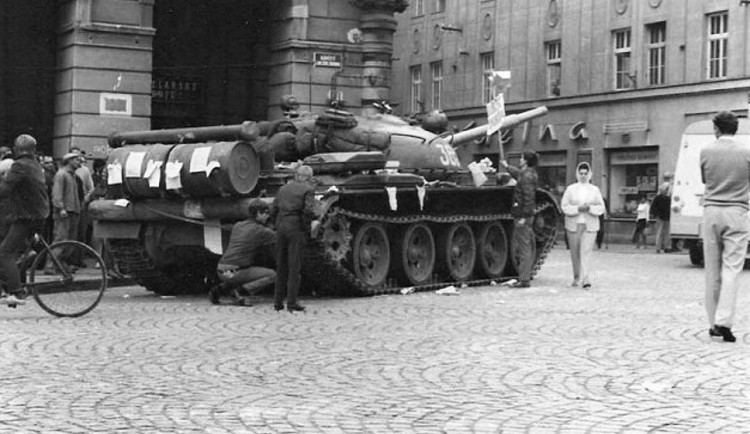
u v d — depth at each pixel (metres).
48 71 27.80
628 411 7.52
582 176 18.52
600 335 11.61
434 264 17.98
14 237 13.20
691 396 8.09
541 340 11.16
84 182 20.92
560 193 44.47
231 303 15.16
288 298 14.10
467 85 49.56
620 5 41.50
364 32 27.81
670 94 39.12
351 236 15.92
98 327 12.18
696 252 26.06
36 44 27.69
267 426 7.03
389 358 9.89
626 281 20.20
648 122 40.22
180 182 15.30
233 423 7.12
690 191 26.17
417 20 52.91
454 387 8.43
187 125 31.12
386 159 17.27
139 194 15.98
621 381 8.71
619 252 33.41
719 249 11.23
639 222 36.72
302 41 27.19
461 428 6.97
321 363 9.59
